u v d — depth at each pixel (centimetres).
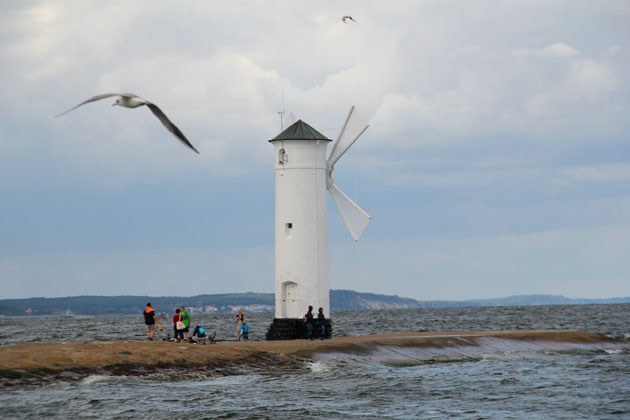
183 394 9719
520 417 9038
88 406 8794
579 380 11750
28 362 10019
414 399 10012
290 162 15100
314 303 14975
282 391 10231
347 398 9944
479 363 13588
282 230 15125
